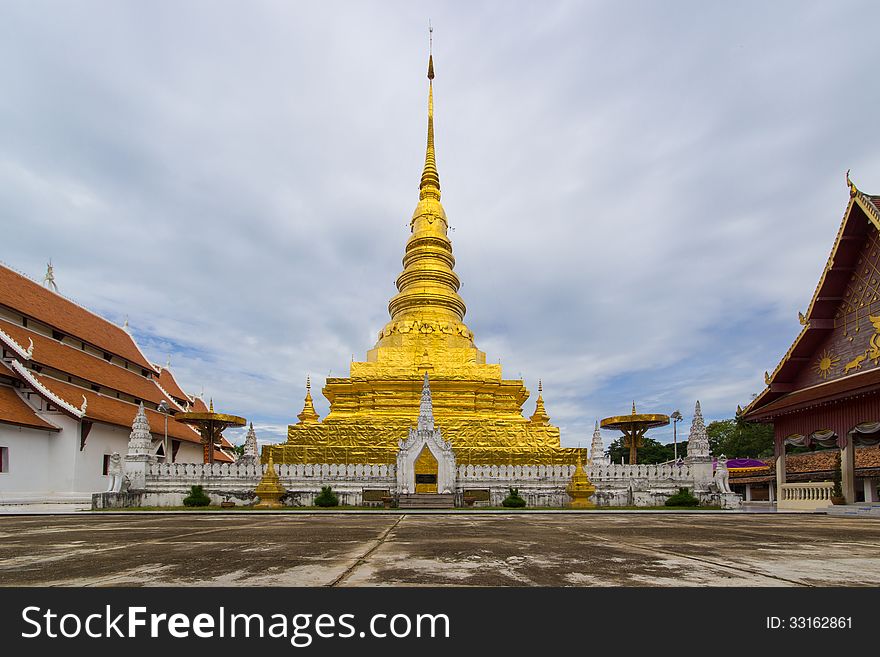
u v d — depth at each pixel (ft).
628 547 33.83
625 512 79.51
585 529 49.06
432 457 96.43
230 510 84.23
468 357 130.72
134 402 156.97
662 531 46.80
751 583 21.53
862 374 83.25
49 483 119.34
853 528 50.80
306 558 28.99
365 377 124.16
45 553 31.71
